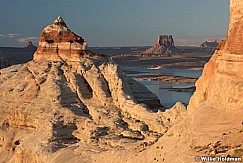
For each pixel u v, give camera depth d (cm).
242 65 2852
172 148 3069
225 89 2928
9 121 6203
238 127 2655
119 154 3931
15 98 6241
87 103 5909
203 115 2986
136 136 4772
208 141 2714
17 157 5441
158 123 4875
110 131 5053
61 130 5384
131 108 5462
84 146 4703
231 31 3069
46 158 4772
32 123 5859
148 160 3291
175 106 4947
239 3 2977
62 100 5859
